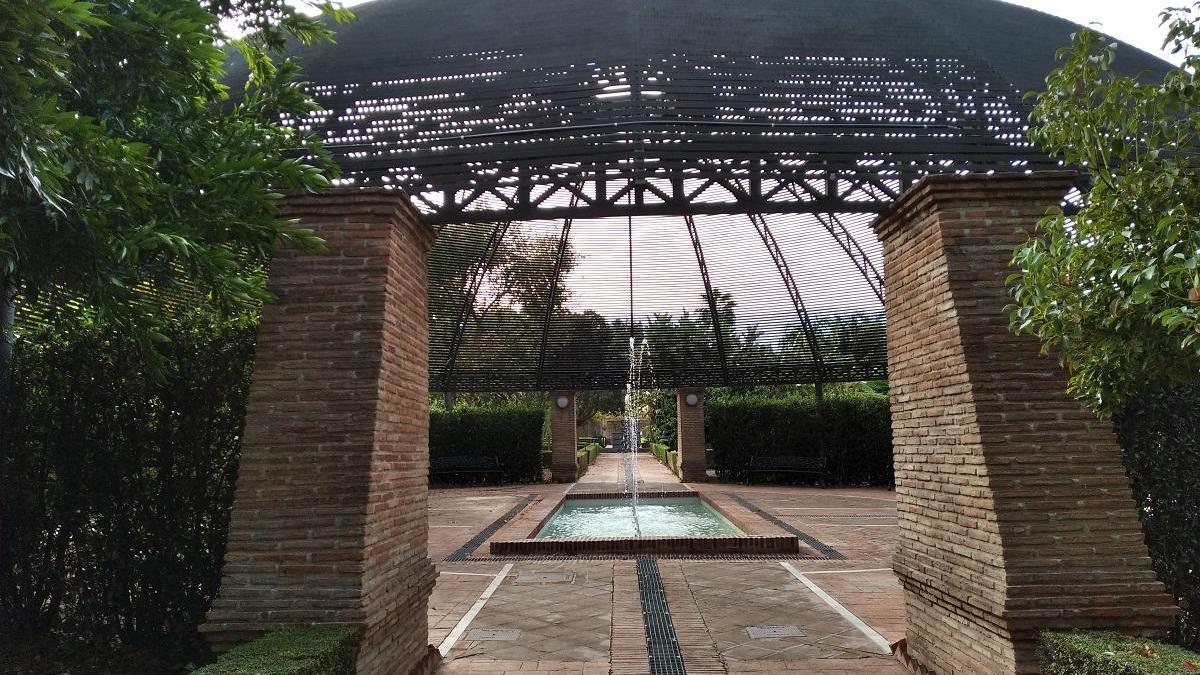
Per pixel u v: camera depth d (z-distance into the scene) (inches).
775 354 656.4
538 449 712.4
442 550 350.0
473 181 259.9
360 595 141.1
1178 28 113.9
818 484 658.8
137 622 188.7
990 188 157.4
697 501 585.9
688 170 264.4
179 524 185.5
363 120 254.5
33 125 107.8
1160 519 170.4
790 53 266.5
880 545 350.6
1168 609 134.6
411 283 180.4
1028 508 140.4
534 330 656.4
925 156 253.9
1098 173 123.0
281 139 179.3
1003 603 135.9
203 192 144.6
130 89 151.0
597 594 257.8
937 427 162.6
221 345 190.1
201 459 187.0
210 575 184.4
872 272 571.5
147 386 187.0
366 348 155.7
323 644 125.6
